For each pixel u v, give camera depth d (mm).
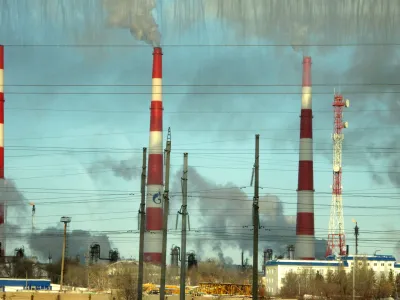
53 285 191250
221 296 165750
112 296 155125
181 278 96188
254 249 89938
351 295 194125
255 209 90438
